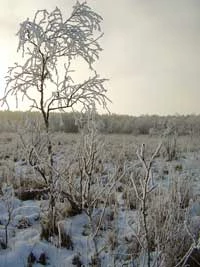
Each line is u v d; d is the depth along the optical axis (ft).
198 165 40.47
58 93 23.25
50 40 22.84
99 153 23.49
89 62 23.16
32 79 23.13
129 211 23.80
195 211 23.81
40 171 22.97
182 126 75.66
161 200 19.44
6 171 32.94
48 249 19.83
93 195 23.06
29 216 23.50
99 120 23.39
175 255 17.54
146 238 16.34
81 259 19.03
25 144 23.59
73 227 22.27
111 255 18.63
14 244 20.20
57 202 24.97
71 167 24.17
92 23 23.27
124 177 29.45
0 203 26.05
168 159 42.80
